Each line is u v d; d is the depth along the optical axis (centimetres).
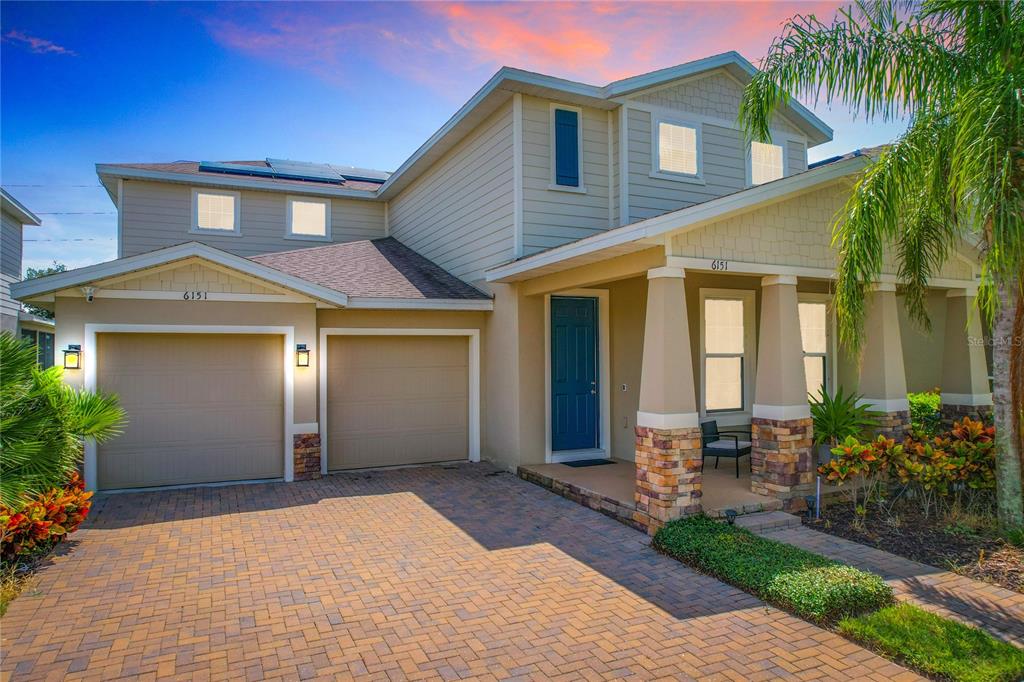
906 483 777
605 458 1107
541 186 1062
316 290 1001
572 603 534
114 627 488
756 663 432
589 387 1122
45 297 890
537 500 891
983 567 596
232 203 1605
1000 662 412
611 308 1127
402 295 1095
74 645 458
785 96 763
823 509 789
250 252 1609
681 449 709
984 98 567
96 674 416
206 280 959
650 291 730
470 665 430
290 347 1008
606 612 516
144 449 951
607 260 823
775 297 784
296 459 1011
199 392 979
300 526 765
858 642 459
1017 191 572
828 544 671
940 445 812
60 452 619
